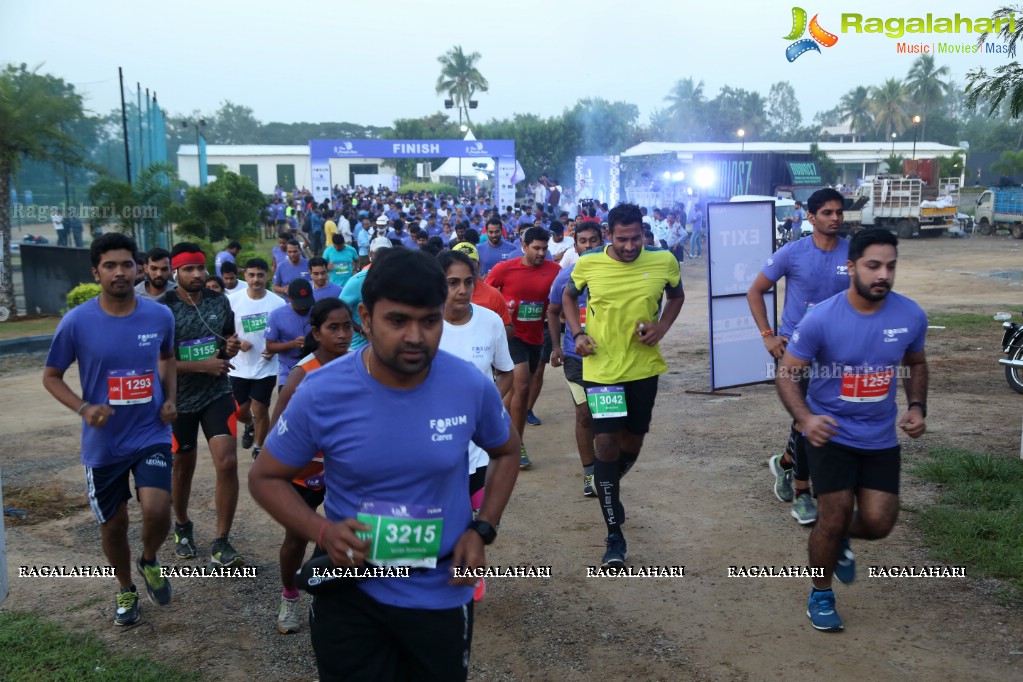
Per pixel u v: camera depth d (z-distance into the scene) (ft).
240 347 17.49
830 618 13.92
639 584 15.96
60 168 63.26
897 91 270.46
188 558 17.84
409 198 150.92
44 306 62.69
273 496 8.32
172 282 19.31
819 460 13.53
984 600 14.69
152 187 65.00
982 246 99.96
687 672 12.89
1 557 12.92
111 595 16.19
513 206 126.72
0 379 38.65
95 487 14.39
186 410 17.10
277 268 39.65
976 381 31.37
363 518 8.21
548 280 24.84
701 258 97.76
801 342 13.38
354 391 8.09
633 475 22.31
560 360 21.54
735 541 17.78
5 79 58.59
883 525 13.29
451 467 8.29
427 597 8.45
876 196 115.14
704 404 29.68
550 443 26.07
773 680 12.56
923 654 13.09
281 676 13.15
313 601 8.84
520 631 14.35
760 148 173.17
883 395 13.15
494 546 17.99
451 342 15.81
